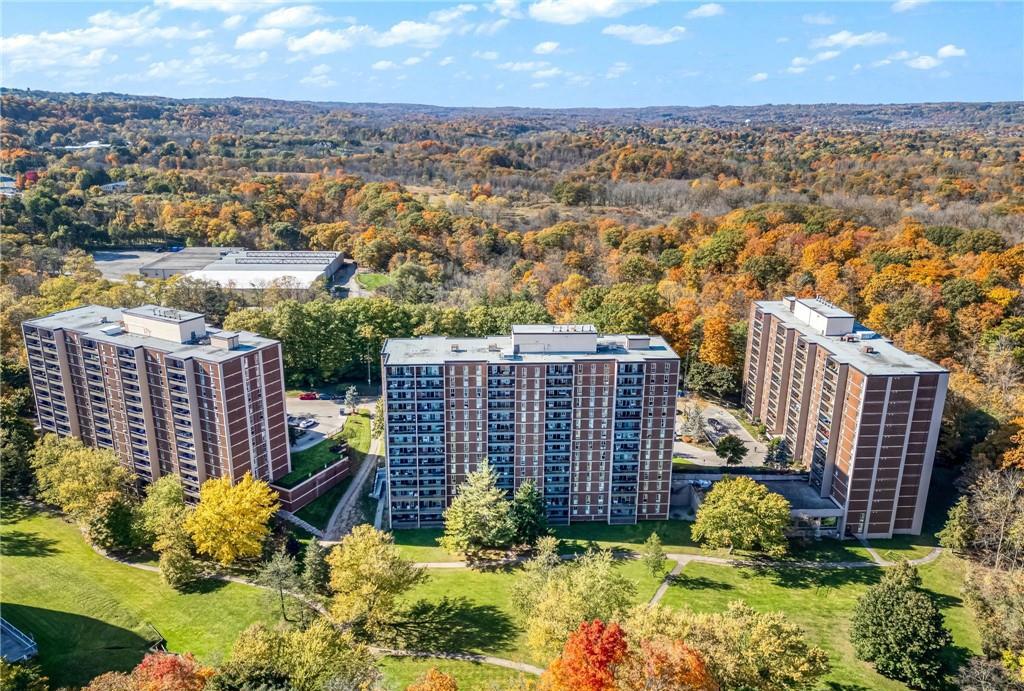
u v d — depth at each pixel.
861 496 146.00
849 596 129.00
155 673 84.88
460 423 146.88
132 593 127.12
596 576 108.50
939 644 104.25
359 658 99.25
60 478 146.25
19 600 121.88
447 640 115.50
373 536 122.69
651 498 153.75
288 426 176.25
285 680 90.25
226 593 128.25
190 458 151.88
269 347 152.25
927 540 147.62
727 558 141.50
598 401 146.25
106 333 157.25
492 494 139.12
